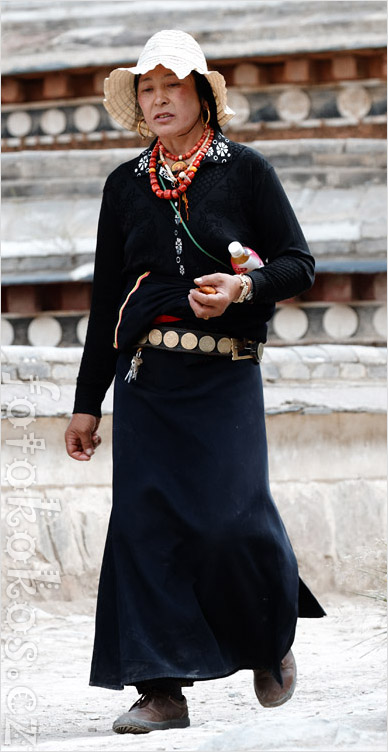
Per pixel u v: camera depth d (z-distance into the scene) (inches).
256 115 1109.1
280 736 346.0
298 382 831.7
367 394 851.4
